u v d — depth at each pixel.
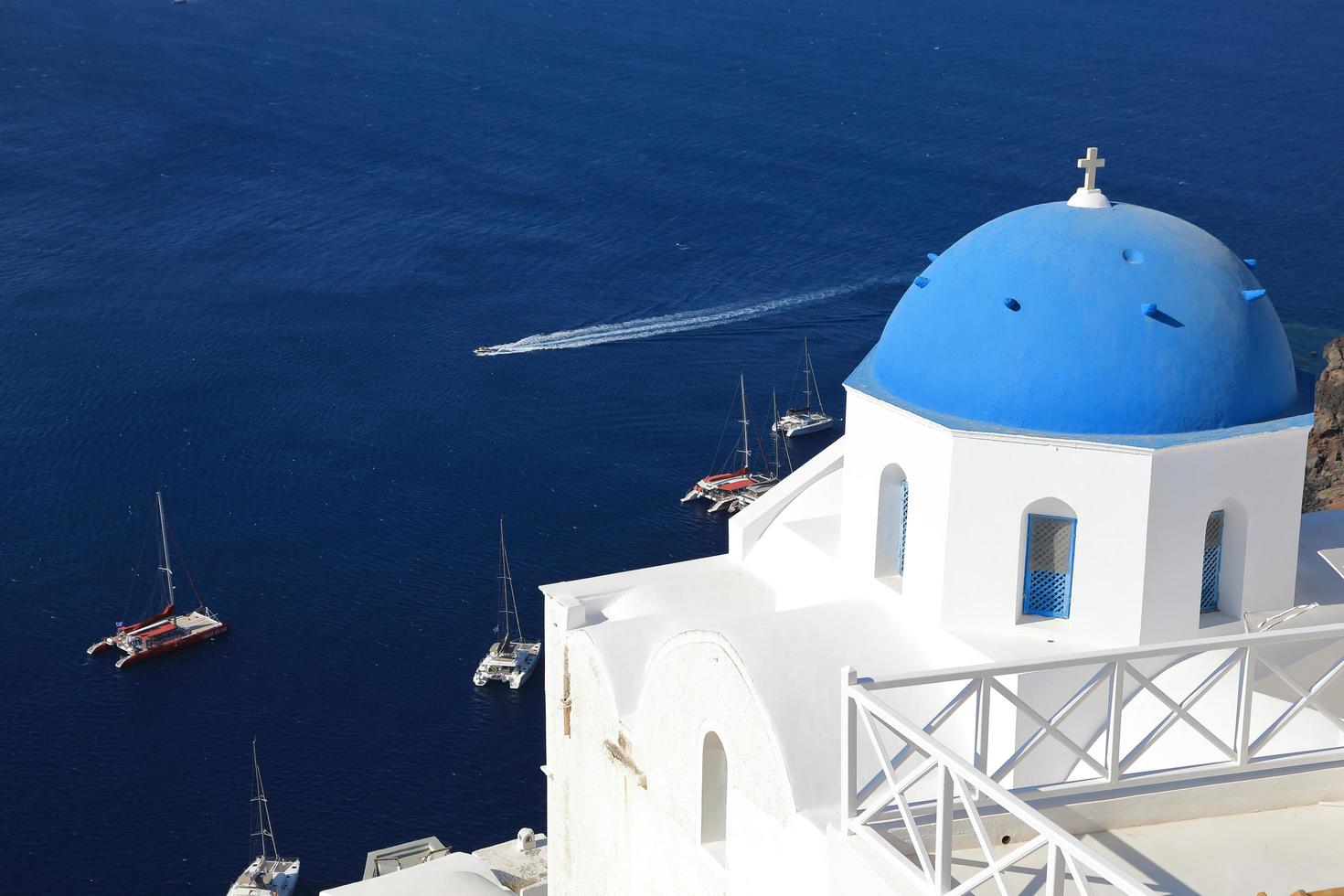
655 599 26.22
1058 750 20.56
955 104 169.25
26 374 90.44
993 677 16.23
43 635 63.94
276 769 55.25
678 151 146.75
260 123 158.62
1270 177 134.62
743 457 81.19
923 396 21.84
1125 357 20.66
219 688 60.28
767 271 111.44
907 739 15.26
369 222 123.69
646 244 117.81
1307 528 25.25
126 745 56.78
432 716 58.34
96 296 104.75
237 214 125.62
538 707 58.84
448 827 52.25
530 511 74.50
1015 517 20.84
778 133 154.25
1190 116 162.62
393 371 92.44
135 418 84.75
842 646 20.47
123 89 175.12
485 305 104.38
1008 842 17.06
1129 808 17.08
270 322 100.56
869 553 23.14
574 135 154.12
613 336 99.06
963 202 128.38
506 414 86.31
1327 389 57.53
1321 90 178.50
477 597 66.50
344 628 64.31
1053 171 138.25
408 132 156.25
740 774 19.77
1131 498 20.30
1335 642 21.05
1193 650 16.56
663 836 22.52
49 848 51.16
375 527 72.81
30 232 119.31
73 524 72.94
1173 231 21.98
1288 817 17.30
